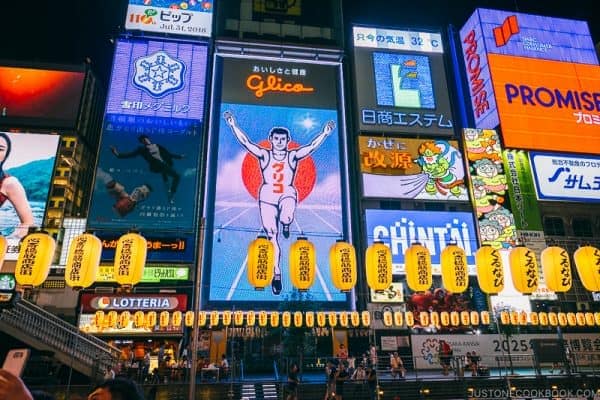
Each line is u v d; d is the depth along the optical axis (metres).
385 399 21.00
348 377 22.53
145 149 37.25
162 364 23.58
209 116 39.78
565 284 16.89
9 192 40.06
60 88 45.88
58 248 38.94
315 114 40.50
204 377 23.81
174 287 34.22
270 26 44.62
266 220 36.47
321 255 36.12
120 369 21.55
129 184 36.12
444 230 37.16
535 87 43.22
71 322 34.31
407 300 34.56
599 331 34.47
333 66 42.75
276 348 33.34
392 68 43.19
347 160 39.34
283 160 38.41
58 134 42.97
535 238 37.53
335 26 45.53
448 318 27.42
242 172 37.62
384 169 38.94
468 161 39.78
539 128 41.53
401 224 36.97
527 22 46.19
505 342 31.62
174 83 39.75
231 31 43.66
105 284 34.44
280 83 41.19
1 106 44.00
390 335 33.22
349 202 37.97
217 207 36.28
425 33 45.53
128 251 15.36
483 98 43.62
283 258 35.47
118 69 39.41
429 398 21.25
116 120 37.75
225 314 27.03
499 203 38.47
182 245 35.22
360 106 41.25
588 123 42.75
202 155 38.38
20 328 21.22
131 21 41.34
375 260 17.41
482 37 44.62
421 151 39.97
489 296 35.06
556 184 40.06
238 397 20.84
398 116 41.38
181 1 43.06
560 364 26.50
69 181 47.81
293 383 20.62
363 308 35.12
